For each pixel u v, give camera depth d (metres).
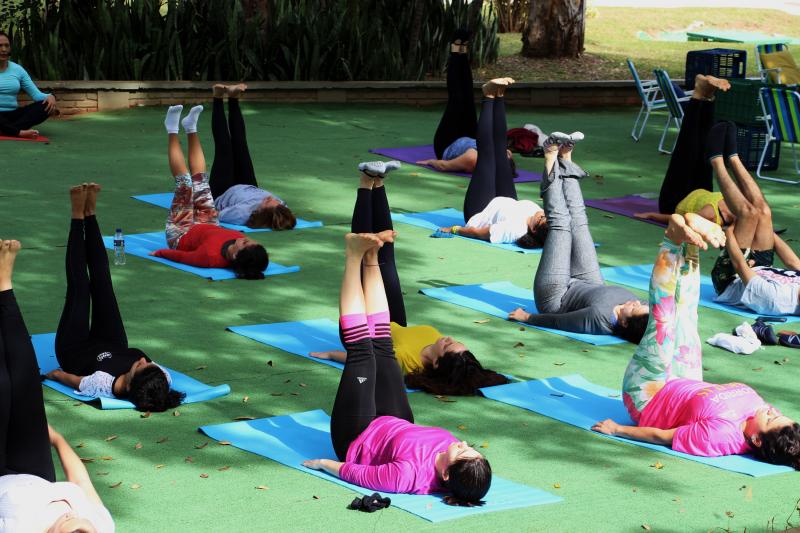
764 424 6.04
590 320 8.16
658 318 6.37
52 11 17.92
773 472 5.91
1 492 4.61
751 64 22.75
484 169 11.21
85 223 7.02
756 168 14.68
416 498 5.46
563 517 5.32
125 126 16.20
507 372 7.42
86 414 6.49
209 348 7.70
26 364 5.07
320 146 15.34
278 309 8.65
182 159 10.01
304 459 5.94
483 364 7.56
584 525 5.24
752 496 5.63
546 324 8.36
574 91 19.52
